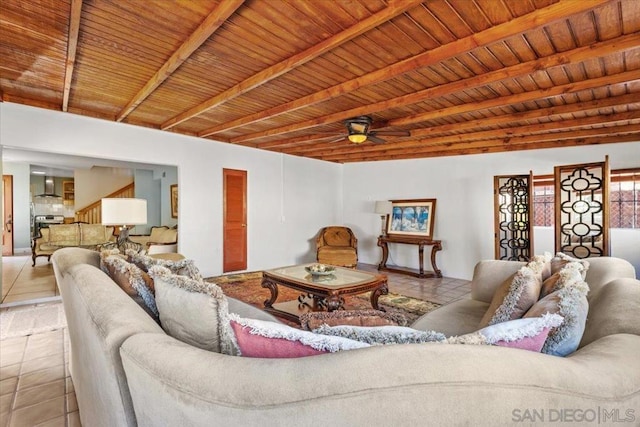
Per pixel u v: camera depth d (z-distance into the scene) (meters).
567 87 2.92
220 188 5.52
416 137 4.89
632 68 2.60
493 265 2.57
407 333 0.97
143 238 7.04
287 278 3.47
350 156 6.80
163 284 1.29
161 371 0.75
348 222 7.63
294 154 6.64
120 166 7.57
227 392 0.66
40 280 5.09
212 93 3.35
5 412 1.88
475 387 0.62
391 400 0.61
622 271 1.87
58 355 2.59
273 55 2.52
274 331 0.93
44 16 2.07
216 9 1.94
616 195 4.72
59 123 3.94
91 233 6.95
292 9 1.94
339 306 3.02
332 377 0.64
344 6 1.90
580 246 4.21
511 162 5.41
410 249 6.57
